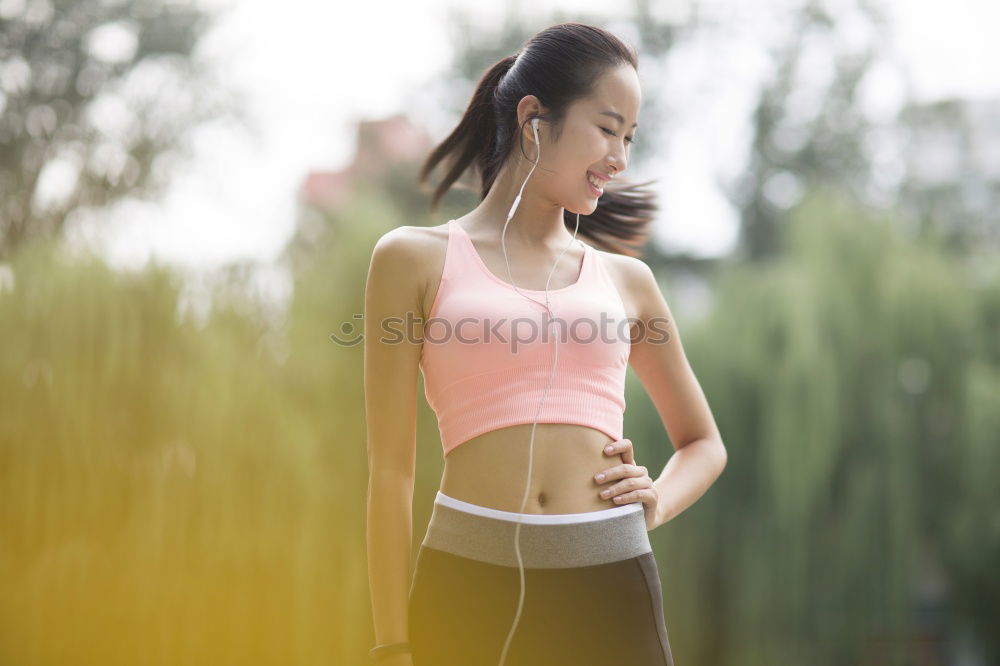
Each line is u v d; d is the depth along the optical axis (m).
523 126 3.72
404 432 3.57
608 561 3.35
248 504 15.11
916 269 21.52
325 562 15.47
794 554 20.64
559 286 3.66
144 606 14.50
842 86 41.97
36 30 25.44
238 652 14.84
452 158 4.32
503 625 3.26
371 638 15.72
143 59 26.22
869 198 38.16
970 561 21.27
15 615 14.30
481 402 3.45
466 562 3.34
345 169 37.75
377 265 3.63
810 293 21.42
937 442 21.44
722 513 21.19
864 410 20.95
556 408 3.44
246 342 16.17
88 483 14.62
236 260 17.14
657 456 20.58
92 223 22.72
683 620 21.03
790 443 20.70
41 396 14.67
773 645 20.83
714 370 21.47
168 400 15.03
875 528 20.50
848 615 20.53
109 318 15.01
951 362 21.23
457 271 3.58
